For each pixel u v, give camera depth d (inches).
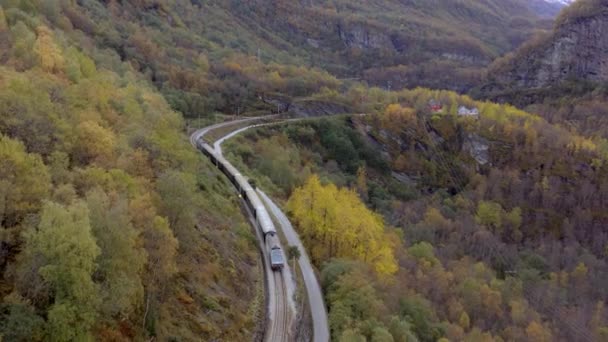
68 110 2111.2
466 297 3693.4
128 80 4099.4
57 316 1113.4
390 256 3289.9
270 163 4680.1
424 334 2659.9
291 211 3462.1
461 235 5629.9
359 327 2215.8
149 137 2326.5
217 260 2224.4
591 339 3831.2
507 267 5172.2
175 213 1876.2
